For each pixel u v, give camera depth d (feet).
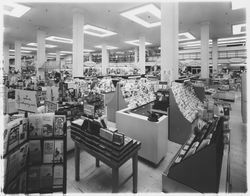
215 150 4.23
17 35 41.57
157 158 8.05
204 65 30.55
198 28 34.17
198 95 15.15
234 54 51.13
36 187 5.16
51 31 36.81
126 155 5.66
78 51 24.12
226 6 23.38
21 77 30.99
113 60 72.59
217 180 4.26
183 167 4.75
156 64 53.52
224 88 30.30
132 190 6.52
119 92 14.84
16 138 4.52
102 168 8.04
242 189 6.09
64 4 22.61
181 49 59.21
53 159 5.25
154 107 12.69
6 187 4.18
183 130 10.73
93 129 6.34
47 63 33.40
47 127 5.21
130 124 8.91
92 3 22.35
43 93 11.14
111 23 30.37
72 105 10.18
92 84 18.85
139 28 33.99
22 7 23.26
